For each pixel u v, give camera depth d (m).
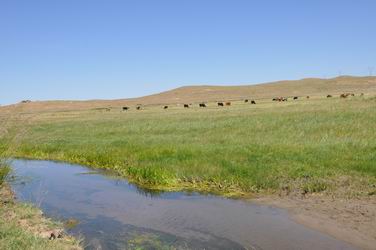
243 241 8.91
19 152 23.78
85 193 13.99
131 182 15.87
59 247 7.78
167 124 34.44
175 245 8.73
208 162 16.41
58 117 57.91
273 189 13.25
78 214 11.28
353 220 9.84
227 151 18.36
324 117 30.91
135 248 8.53
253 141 21.56
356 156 15.93
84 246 8.59
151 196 13.48
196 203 12.36
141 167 16.77
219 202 12.38
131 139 26.27
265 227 9.80
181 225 10.15
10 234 7.76
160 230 9.77
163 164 16.78
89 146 24.47
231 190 13.71
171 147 20.30
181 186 14.68
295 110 39.53
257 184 13.59
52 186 15.12
